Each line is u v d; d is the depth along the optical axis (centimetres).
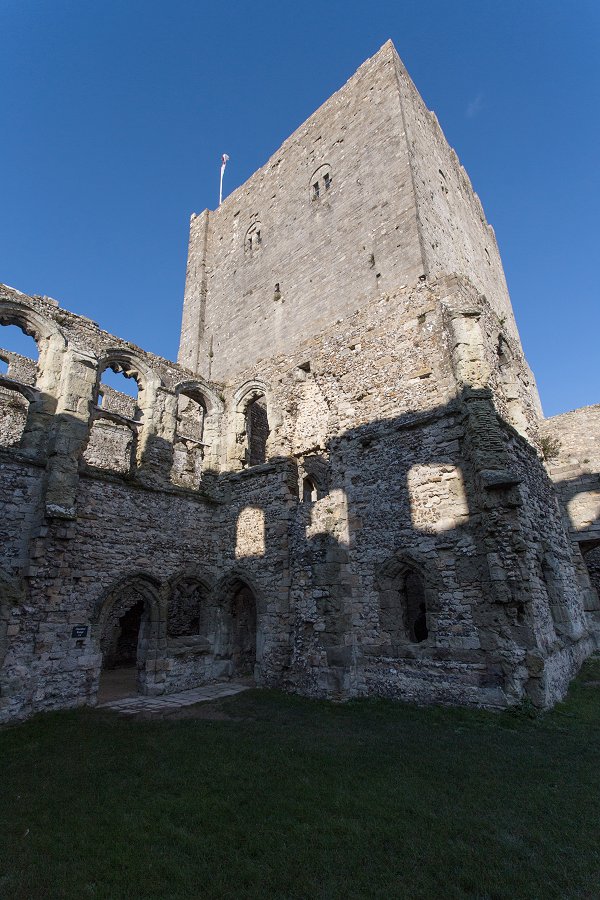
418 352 1514
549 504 1577
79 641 1351
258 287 2445
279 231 2436
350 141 2208
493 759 802
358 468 1526
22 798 704
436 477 1341
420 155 2072
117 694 1499
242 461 2011
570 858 509
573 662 1376
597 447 2180
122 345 1806
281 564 1603
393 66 2139
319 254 2161
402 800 659
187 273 3011
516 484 1173
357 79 2295
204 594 1786
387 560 1370
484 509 1205
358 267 1962
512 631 1118
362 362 1656
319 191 2288
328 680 1330
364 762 810
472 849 531
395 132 2012
